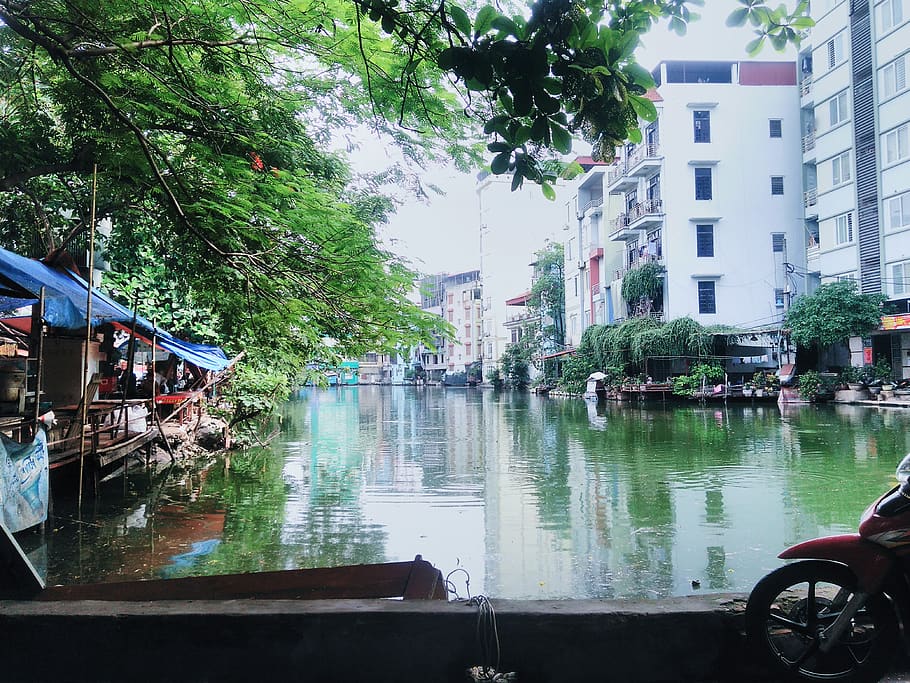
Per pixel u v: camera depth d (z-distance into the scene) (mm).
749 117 33406
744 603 2975
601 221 41562
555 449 15727
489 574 6535
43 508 7418
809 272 32562
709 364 32188
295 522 8539
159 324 14078
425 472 12469
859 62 27562
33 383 9711
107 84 5082
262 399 16547
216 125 5719
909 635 2666
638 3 2902
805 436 17047
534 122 2602
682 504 9500
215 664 2852
